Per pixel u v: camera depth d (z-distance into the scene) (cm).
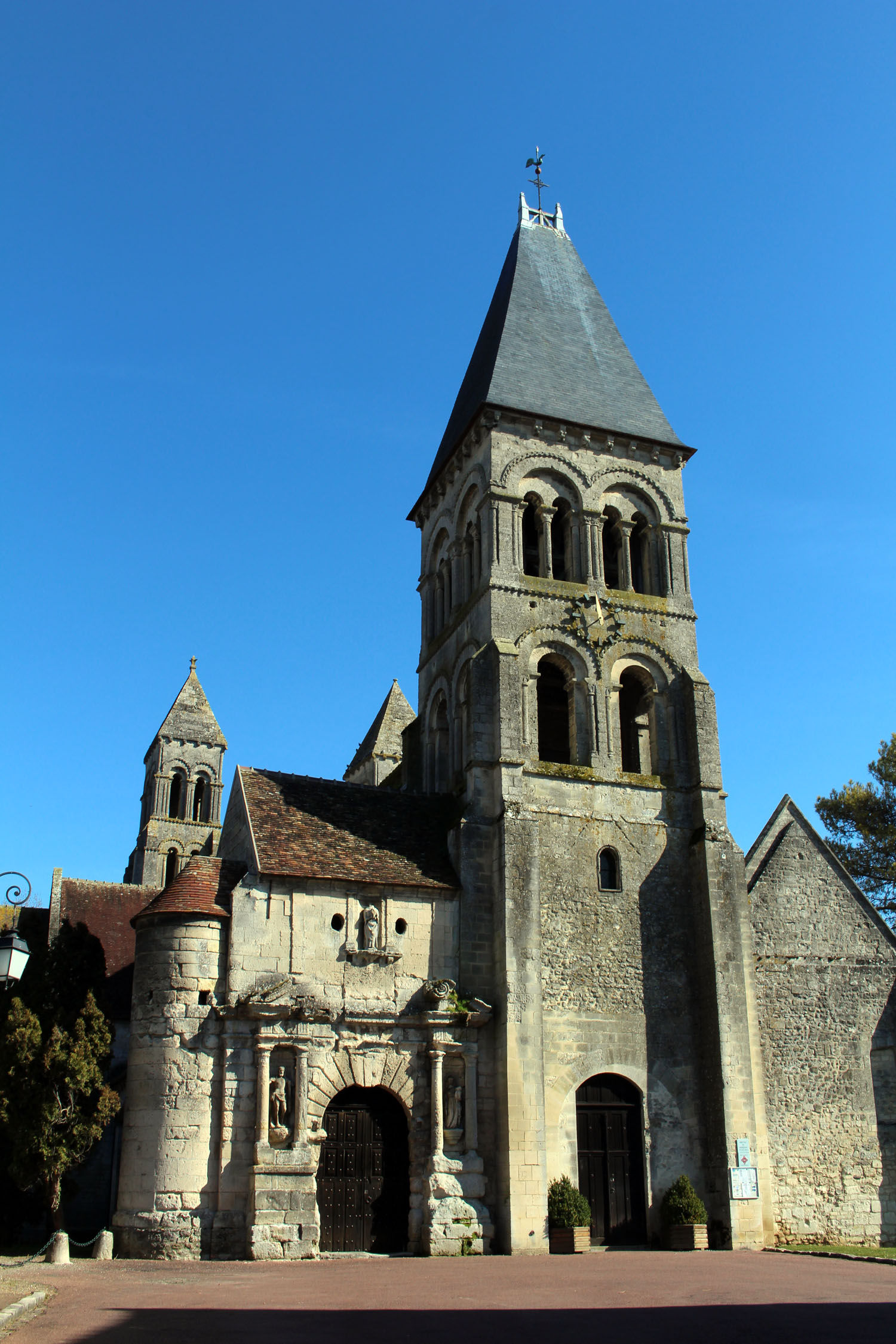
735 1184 3086
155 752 7444
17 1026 2966
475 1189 2933
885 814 4922
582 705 3594
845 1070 3400
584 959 3250
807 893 3566
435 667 4072
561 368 4053
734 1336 1491
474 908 3203
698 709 3631
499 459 3769
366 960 3069
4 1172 3147
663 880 3441
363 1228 2891
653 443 3975
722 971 3288
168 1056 2839
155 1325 1520
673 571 3875
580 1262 2633
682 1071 3247
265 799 3366
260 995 2889
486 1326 1575
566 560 3847
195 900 2984
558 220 4628
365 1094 3020
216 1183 2764
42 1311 1641
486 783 3347
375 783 5719
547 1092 3075
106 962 4228
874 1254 2716
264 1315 1655
